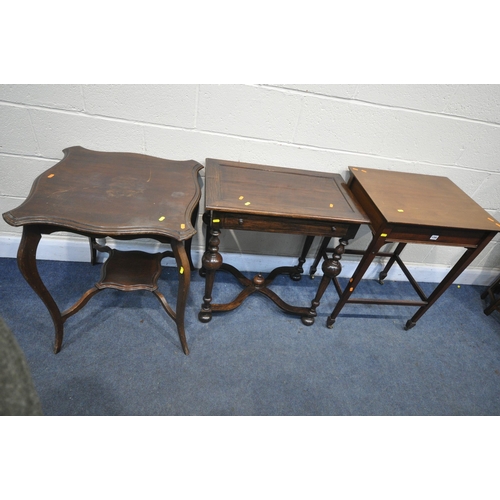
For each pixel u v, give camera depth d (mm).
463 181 1422
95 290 1111
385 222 1004
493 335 1565
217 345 1265
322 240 1551
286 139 1246
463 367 1368
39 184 902
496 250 1729
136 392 1059
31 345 1134
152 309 1370
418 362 1354
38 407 479
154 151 1243
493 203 1513
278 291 1599
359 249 1678
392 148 1302
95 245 1340
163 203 919
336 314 1385
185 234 818
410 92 1152
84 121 1144
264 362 1234
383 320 1538
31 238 828
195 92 1103
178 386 1100
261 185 1117
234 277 1630
